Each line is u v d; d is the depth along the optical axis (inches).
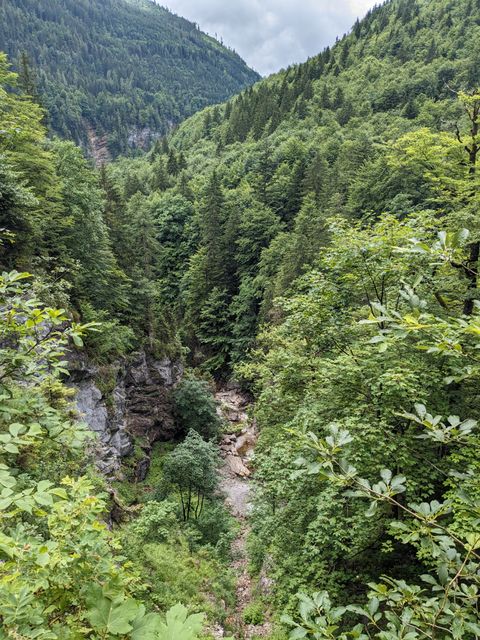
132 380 1064.8
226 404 1433.3
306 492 373.1
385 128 2701.8
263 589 539.8
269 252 1627.7
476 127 413.7
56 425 134.8
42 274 723.4
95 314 863.1
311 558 380.8
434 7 4862.2
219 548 666.2
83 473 422.3
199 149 4525.1
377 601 94.7
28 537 108.0
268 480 489.7
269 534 464.1
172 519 647.1
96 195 1071.0
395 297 398.6
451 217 386.0
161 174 3299.7
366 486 96.7
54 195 825.5
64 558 99.0
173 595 445.1
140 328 1185.4
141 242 1801.2
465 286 375.2
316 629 86.4
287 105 4136.3
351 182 1828.2
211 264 1849.2
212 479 800.3
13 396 132.6
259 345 1461.6
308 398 433.4
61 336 145.2
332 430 103.9
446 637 88.2
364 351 361.1
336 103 3735.2
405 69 3759.8
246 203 2329.0
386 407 317.7
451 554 96.1
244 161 3211.1
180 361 1336.1
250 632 476.7
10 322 128.5
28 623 80.2
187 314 1860.2
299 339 489.4
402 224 373.1
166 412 1189.7
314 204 1781.5
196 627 72.3
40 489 88.2
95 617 77.1
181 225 2407.7
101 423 805.9
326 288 411.5
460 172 426.6
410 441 315.3
